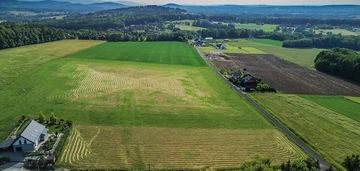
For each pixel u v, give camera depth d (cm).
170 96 8438
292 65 13762
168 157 5281
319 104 8250
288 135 6250
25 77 9806
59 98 7969
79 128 6234
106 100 7925
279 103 8194
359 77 10969
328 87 10125
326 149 5706
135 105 7638
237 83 9912
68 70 10969
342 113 7594
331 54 12688
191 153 5438
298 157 5397
